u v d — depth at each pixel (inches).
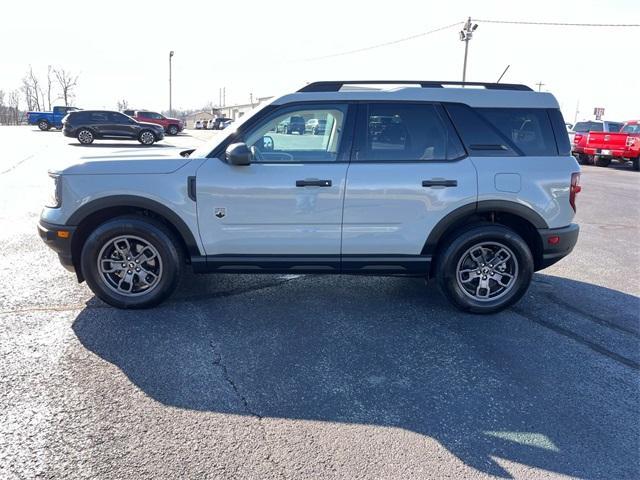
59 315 166.4
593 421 117.6
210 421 113.0
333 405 120.8
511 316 179.2
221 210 165.6
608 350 154.3
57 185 165.0
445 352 149.5
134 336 152.9
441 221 170.2
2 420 110.2
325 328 163.3
